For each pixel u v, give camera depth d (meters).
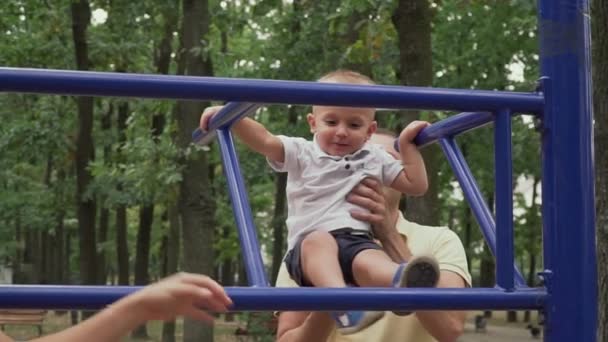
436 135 2.65
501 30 14.56
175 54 17.88
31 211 22.17
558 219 2.19
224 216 19.38
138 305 1.61
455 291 2.04
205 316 1.66
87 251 17.58
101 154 22.91
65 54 16.88
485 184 16.19
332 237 2.74
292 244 2.84
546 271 2.18
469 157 16.34
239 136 2.89
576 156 2.19
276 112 16.17
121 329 1.60
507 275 2.12
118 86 1.88
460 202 21.66
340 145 2.88
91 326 1.59
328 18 9.10
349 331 2.56
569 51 2.21
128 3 15.99
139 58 16.86
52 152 17.77
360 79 2.99
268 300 1.90
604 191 5.20
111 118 20.72
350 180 2.84
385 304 1.97
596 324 2.17
